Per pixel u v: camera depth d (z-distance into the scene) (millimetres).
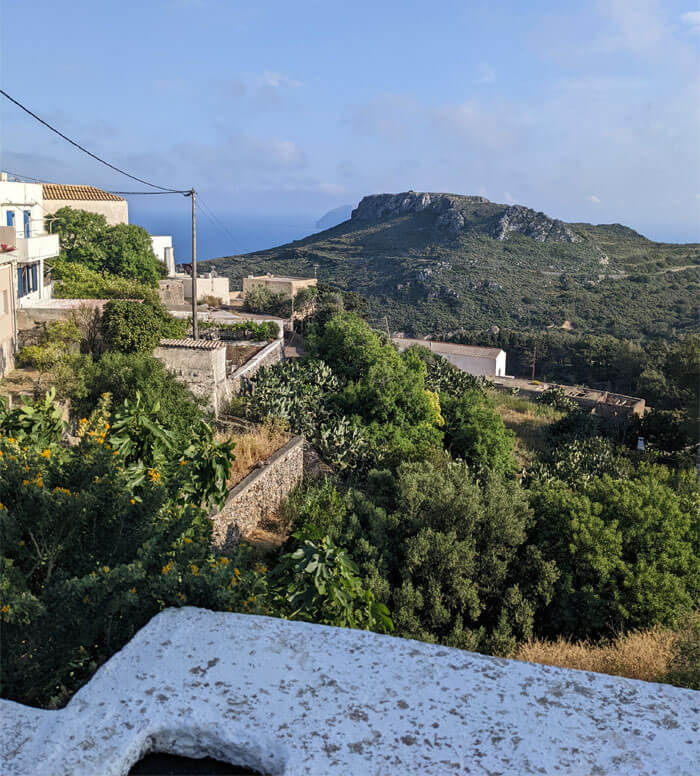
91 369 18078
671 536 14266
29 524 3906
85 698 1403
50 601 2912
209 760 1309
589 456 30688
